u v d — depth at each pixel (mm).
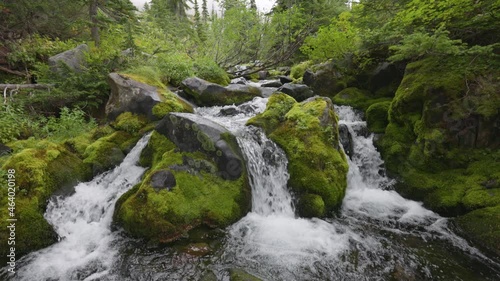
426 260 4430
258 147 6250
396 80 9586
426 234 5148
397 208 6047
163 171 5082
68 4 11984
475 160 6008
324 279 3953
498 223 4758
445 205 5684
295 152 6086
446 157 6234
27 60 9773
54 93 8008
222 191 5246
